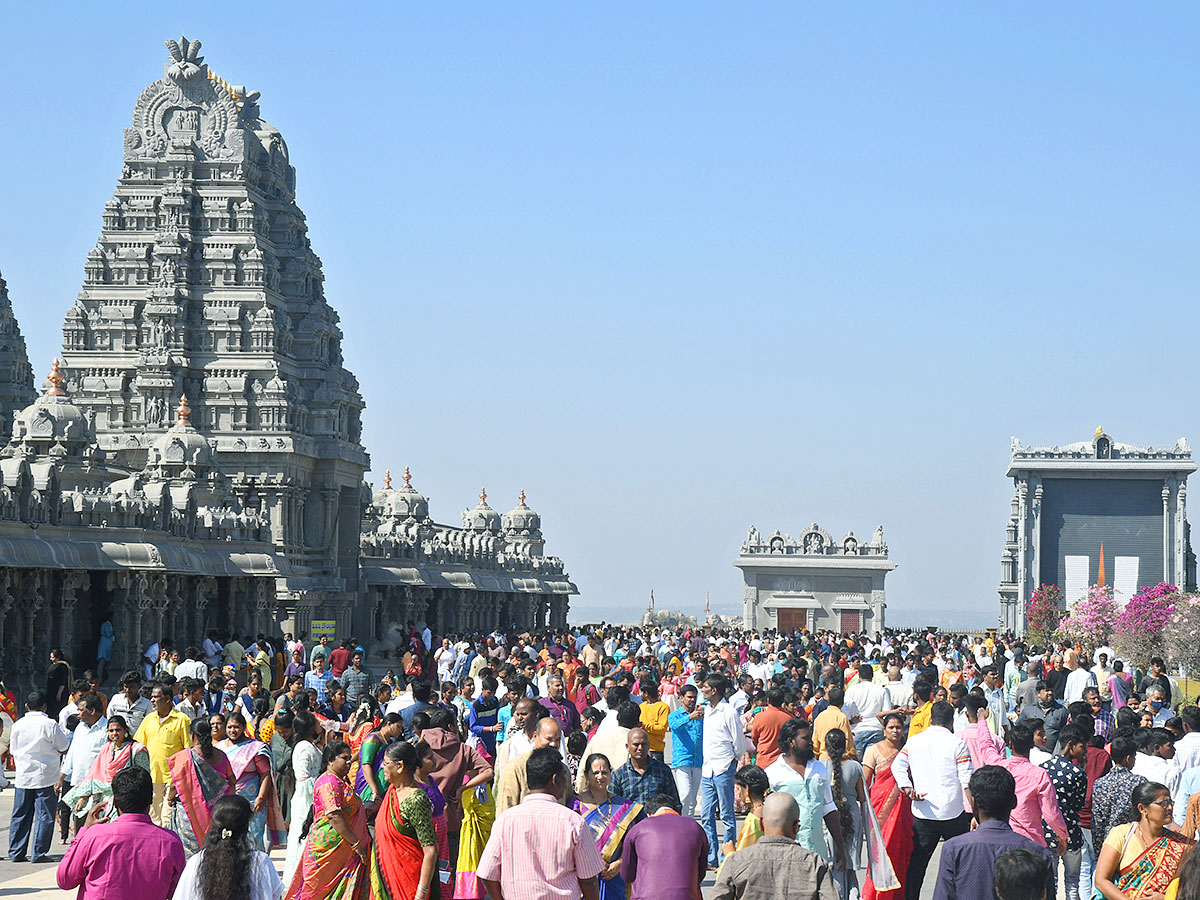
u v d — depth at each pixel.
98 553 54.25
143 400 85.12
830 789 19.00
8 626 51.75
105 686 54.34
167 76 90.62
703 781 24.06
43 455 64.38
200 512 65.38
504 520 157.12
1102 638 78.44
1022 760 18.67
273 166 93.88
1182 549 113.62
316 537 87.50
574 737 21.91
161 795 21.55
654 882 15.07
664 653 62.28
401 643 88.25
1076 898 20.14
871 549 155.12
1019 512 116.56
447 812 19.80
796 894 14.05
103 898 14.38
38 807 24.70
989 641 75.25
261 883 13.95
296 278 91.19
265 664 45.56
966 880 14.36
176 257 87.00
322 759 21.86
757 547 156.38
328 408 88.31
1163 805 14.82
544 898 14.84
